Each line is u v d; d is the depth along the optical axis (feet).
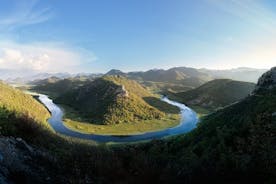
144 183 45.21
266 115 96.58
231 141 111.86
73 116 641.40
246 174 42.55
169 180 45.19
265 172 42.24
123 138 461.78
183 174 45.78
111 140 440.86
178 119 627.87
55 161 45.21
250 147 53.98
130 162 53.88
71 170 43.96
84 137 454.81
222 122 209.77
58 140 71.26
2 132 46.68
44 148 51.55
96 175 45.34
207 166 46.37
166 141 223.51
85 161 48.93
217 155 61.31
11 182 32.09
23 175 34.60
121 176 46.57
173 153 145.38
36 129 57.88
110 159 52.70
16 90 541.75
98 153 56.39
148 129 542.57
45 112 587.27
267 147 49.93
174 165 51.78
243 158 46.44
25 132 53.83
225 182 42.14
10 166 35.40
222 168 44.37
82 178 42.78
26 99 533.96
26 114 63.36
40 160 42.88
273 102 173.17
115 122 602.85
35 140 52.95
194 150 132.67
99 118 627.05
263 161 44.09
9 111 59.72
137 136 481.05
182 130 523.29
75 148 63.31
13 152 39.91
